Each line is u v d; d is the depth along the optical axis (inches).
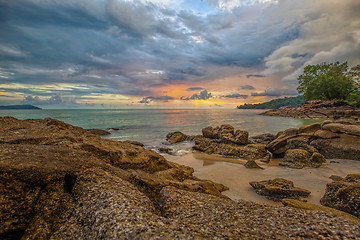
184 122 2415.1
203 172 597.3
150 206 223.1
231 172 595.8
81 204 213.0
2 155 257.0
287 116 3373.5
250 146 867.4
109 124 2154.3
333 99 3102.9
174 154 874.1
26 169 230.5
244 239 160.1
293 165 645.9
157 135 1412.4
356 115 2158.0
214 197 279.9
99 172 278.8
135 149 503.8
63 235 173.8
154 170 473.4
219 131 1174.3
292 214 208.2
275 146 827.4
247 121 2541.8
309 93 3422.7
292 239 159.3
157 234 149.4
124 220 169.5
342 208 320.2
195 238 148.6
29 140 461.1
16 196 207.0
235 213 219.1
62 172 254.2
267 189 423.8
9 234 190.4
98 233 162.6
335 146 729.6
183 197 263.4
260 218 203.9
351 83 3036.4
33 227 191.8
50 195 225.8
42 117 2913.4
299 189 412.8
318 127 888.9
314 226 176.7
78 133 590.9
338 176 514.3
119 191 232.8
